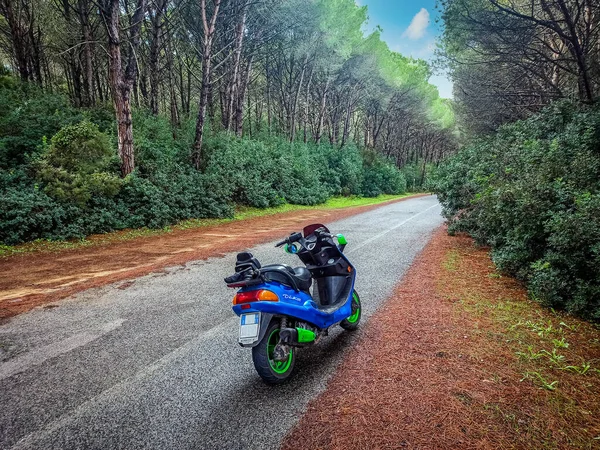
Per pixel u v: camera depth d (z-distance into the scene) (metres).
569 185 5.90
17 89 17.64
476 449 2.45
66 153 12.16
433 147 74.19
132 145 14.16
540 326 4.46
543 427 2.66
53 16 21.30
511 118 18.16
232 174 19.23
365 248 9.67
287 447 2.54
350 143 40.38
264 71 36.03
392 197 39.41
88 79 21.45
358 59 35.25
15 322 5.00
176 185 14.98
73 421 2.90
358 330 4.60
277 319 3.52
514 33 11.68
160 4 19.52
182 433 2.73
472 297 5.56
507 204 6.65
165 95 31.25
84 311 5.41
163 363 3.86
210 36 17.59
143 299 5.95
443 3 11.88
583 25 10.71
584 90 10.96
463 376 3.36
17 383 3.48
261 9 23.08
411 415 2.82
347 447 2.50
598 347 3.90
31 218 10.08
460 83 18.98
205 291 6.34
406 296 5.75
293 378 3.51
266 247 10.19
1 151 12.50
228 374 3.62
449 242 10.23
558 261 5.16
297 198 24.72
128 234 12.08
